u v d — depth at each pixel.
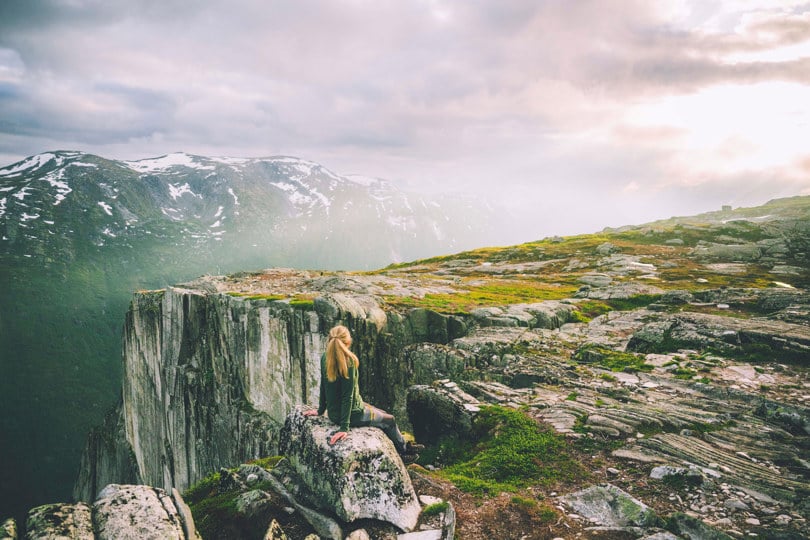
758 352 19.44
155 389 55.94
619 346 24.95
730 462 10.23
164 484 55.16
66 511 5.87
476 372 21.81
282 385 35.66
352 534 7.40
